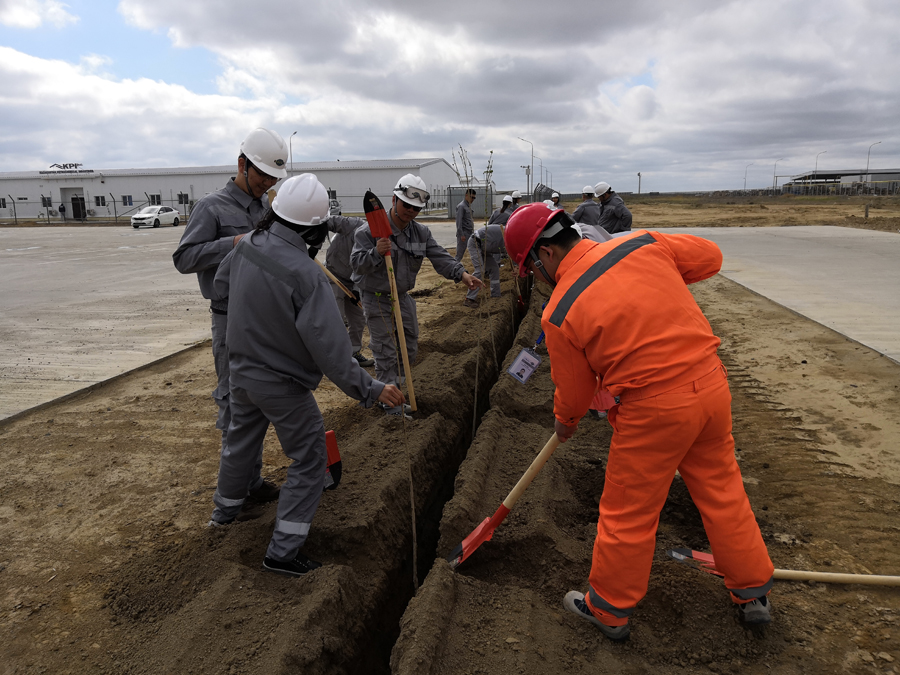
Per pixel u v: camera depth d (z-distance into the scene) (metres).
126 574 3.14
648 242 2.47
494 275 10.06
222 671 2.38
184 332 8.59
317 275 2.82
